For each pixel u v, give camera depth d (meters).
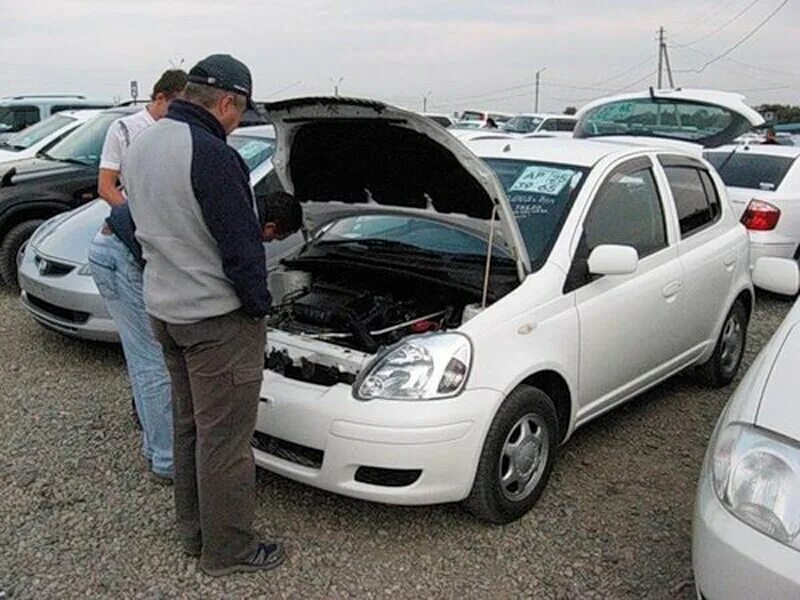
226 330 2.80
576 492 3.78
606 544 3.36
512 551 3.30
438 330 3.49
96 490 3.72
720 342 4.97
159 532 3.38
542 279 3.58
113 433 4.32
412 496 3.14
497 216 3.41
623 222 4.12
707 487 2.47
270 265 4.23
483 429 3.20
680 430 4.51
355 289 3.89
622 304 3.91
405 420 3.07
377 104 3.18
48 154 8.05
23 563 3.16
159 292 2.79
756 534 2.25
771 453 2.32
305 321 3.70
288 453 3.34
